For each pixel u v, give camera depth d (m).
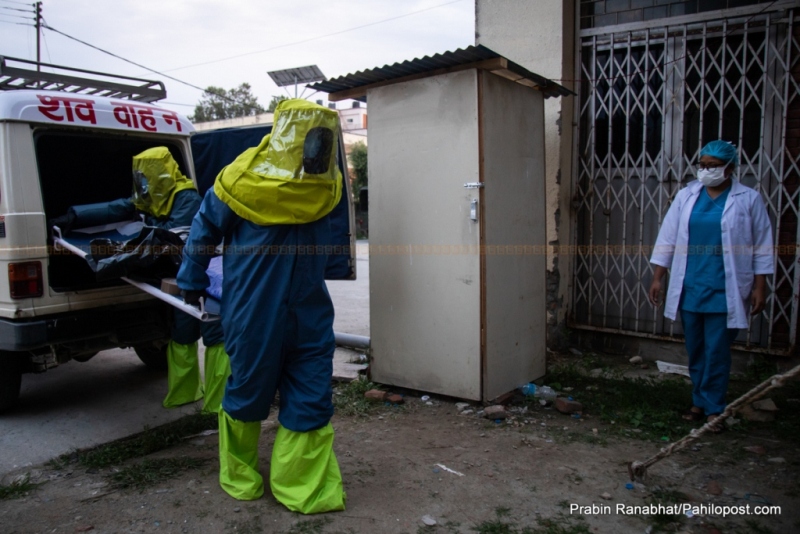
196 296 3.11
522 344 4.51
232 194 2.72
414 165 4.26
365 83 4.45
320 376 2.88
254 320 2.75
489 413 3.99
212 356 4.24
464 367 4.18
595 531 2.67
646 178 5.25
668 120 5.11
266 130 5.25
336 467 2.97
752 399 2.72
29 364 4.55
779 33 4.58
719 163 3.62
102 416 4.50
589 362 5.21
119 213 4.55
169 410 4.62
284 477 2.91
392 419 4.09
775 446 3.51
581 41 5.47
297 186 2.68
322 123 2.70
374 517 2.83
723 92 4.85
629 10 5.25
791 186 4.60
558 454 3.47
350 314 7.99
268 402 2.92
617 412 4.08
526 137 4.47
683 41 4.97
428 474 3.26
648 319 5.31
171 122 5.04
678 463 3.32
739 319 3.59
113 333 4.48
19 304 4.01
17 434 4.15
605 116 5.44
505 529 2.69
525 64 5.49
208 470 3.40
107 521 2.87
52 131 4.23
